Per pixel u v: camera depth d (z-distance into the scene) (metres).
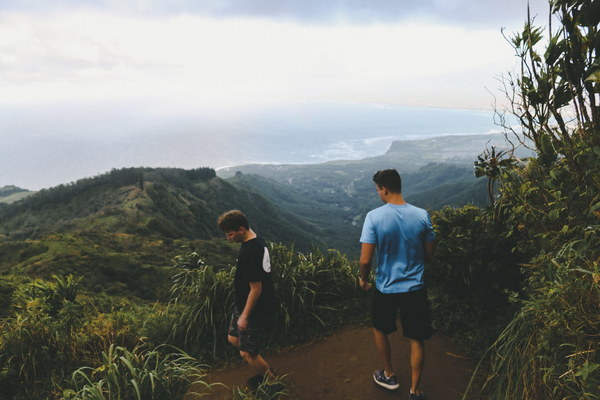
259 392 2.62
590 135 2.42
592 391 1.50
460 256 3.21
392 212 2.40
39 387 2.85
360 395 2.68
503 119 2.84
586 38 2.33
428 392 2.62
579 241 1.93
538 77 2.60
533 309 1.92
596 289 1.66
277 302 3.61
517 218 2.91
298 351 3.36
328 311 3.83
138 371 2.35
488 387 2.49
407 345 3.24
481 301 3.28
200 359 3.27
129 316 3.77
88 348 3.20
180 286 3.76
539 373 1.84
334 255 4.34
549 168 2.58
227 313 3.48
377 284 2.49
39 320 3.29
